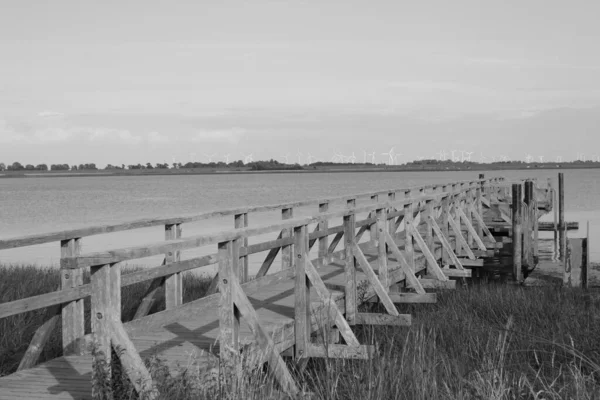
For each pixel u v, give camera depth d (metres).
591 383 7.52
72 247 7.89
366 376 7.00
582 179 168.25
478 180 27.34
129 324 6.08
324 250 13.88
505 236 26.50
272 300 10.44
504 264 22.14
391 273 13.30
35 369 6.91
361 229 15.64
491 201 31.81
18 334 9.40
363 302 11.69
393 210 17.20
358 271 13.27
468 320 11.73
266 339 6.99
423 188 19.67
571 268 18.41
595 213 53.38
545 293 15.74
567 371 8.70
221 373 6.21
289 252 12.64
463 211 22.06
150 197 95.25
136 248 5.57
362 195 15.29
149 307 9.55
